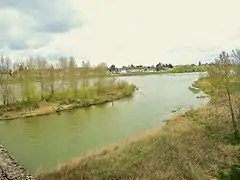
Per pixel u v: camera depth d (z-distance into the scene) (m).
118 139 31.53
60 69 61.66
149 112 46.06
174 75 147.62
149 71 196.38
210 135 23.64
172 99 57.50
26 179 15.09
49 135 36.25
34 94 56.66
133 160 20.64
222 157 19.11
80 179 18.77
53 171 21.59
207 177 16.64
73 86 60.47
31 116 48.91
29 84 56.50
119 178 18.09
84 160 22.67
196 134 24.42
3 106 53.84
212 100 37.50
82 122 42.41
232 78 26.33
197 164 18.16
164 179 16.88
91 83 65.81
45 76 60.06
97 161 21.78
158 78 127.00
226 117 27.55
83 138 33.75
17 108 53.44
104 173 19.12
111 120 42.50
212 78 28.64
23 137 35.88
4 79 55.72
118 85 70.81
